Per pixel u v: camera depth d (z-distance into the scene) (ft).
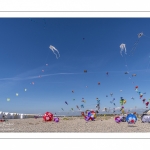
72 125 32.45
